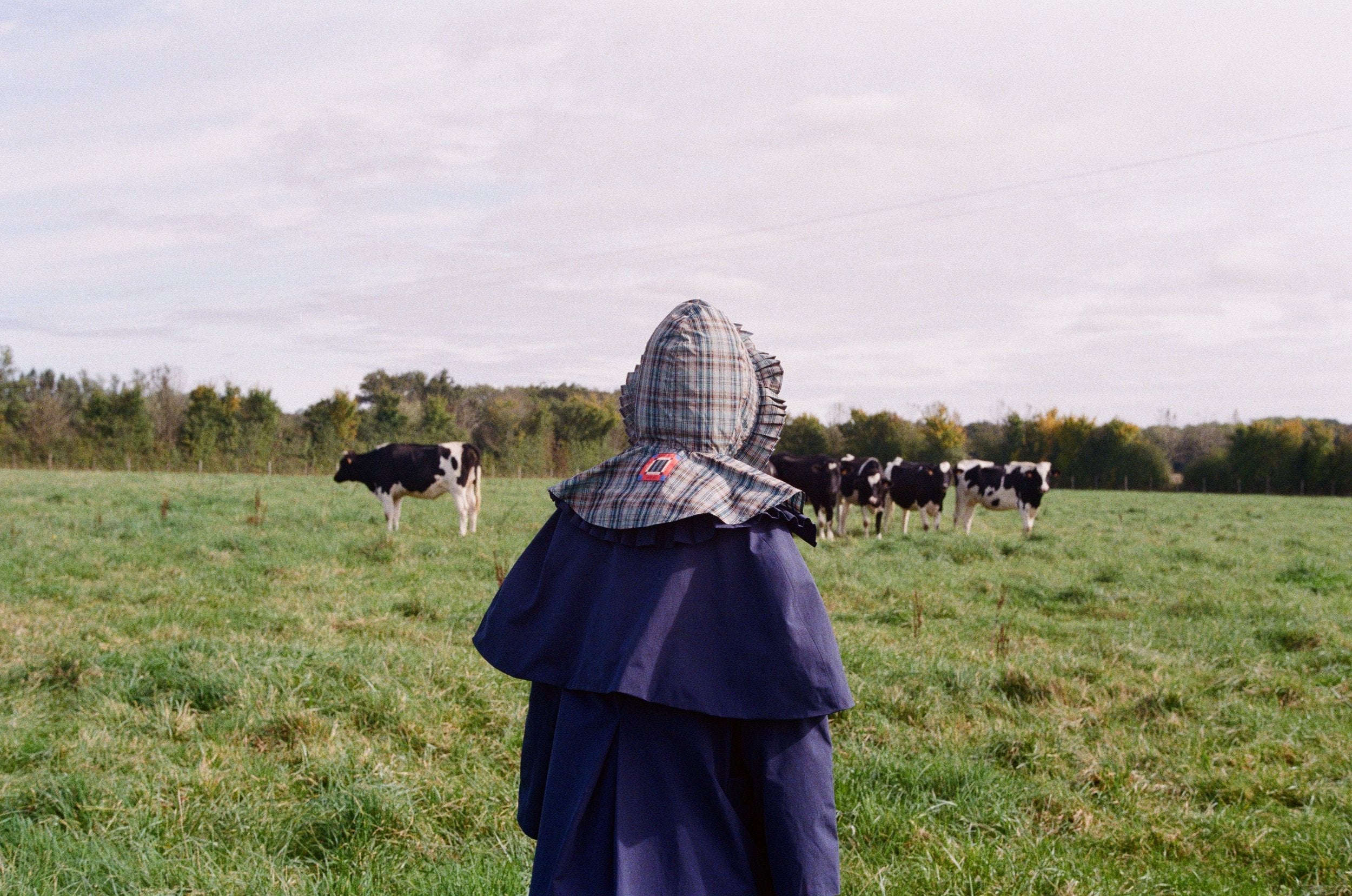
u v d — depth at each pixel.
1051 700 6.02
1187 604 9.62
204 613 7.79
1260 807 4.48
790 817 1.49
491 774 4.36
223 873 3.38
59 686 5.65
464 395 70.38
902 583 10.68
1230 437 52.94
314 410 48.44
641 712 1.51
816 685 1.51
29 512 15.53
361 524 15.45
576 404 57.47
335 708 5.15
